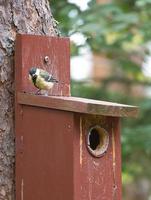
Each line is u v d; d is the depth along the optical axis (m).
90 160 5.73
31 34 6.14
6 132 6.06
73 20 10.28
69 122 5.59
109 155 5.89
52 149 5.75
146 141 10.77
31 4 6.40
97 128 5.79
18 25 6.27
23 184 5.99
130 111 5.66
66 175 5.64
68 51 6.39
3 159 6.05
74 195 5.59
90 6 10.73
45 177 5.82
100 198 5.82
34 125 5.90
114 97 13.09
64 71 6.35
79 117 5.61
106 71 16.02
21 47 6.02
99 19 10.52
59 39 6.32
